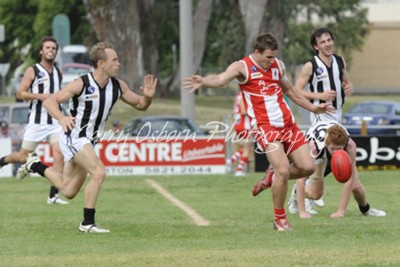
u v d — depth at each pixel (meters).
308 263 27.34
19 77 174.50
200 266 27.00
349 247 30.53
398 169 68.06
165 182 59.94
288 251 29.61
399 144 68.06
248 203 47.06
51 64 47.00
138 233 35.09
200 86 33.53
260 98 34.69
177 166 67.00
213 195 51.41
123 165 66.56
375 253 29.08
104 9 130.50
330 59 39.78
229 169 67.94
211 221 39.28
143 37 145.50
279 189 34.78
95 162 35.22
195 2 167.38
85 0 131.62
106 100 34.97
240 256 28.67
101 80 34.78
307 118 70.31
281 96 35.06
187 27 85.50
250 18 124.69
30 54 194.38
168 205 46.41
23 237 34.38
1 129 77.69
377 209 43.50
